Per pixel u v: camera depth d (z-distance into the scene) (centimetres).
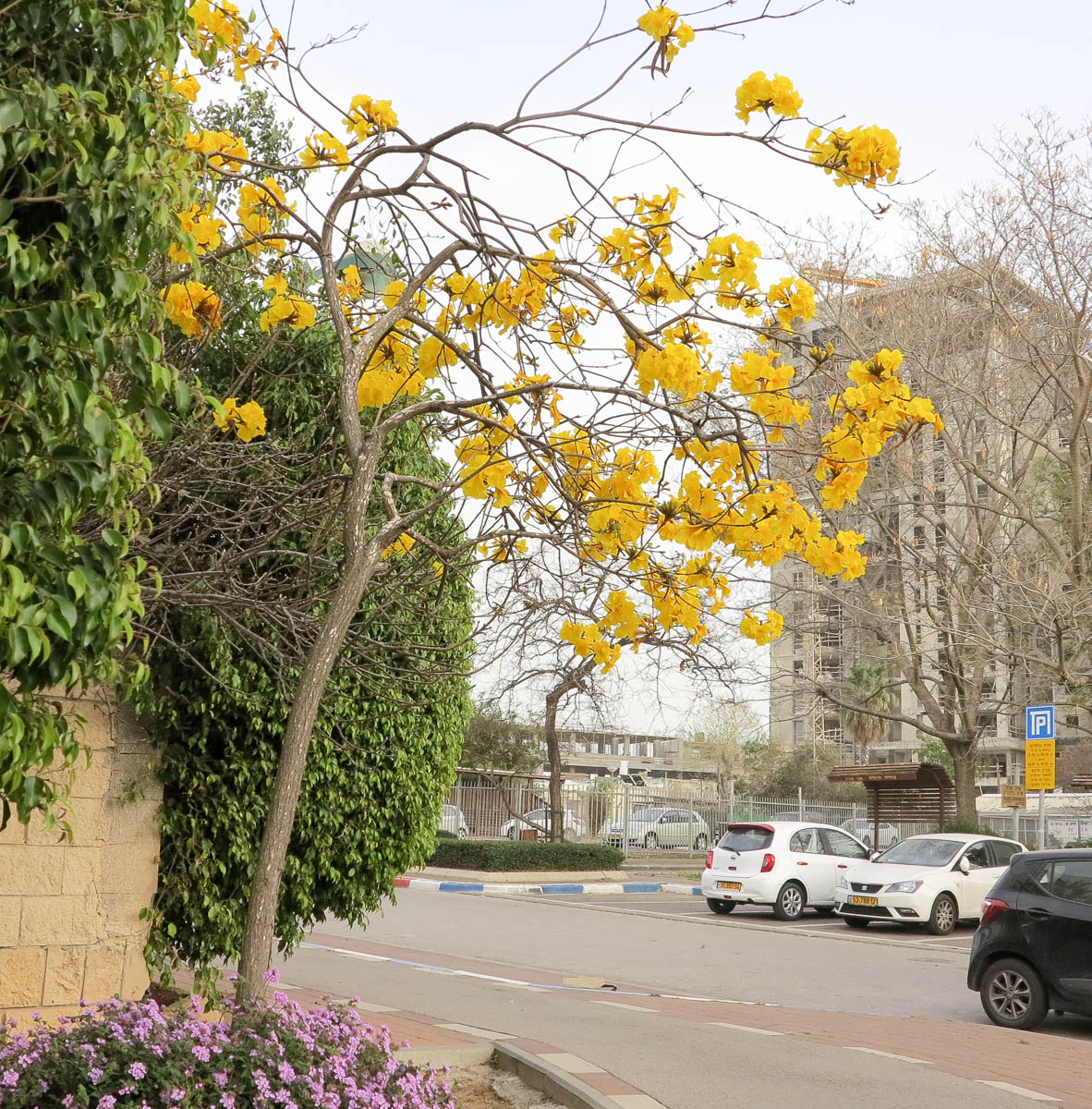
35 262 291
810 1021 1004
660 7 449
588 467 529
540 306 564
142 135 333
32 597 307
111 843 677
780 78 456
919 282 2205
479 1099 684
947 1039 929
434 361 565
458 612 773
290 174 650
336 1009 582
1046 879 1050
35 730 329
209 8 518
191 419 633
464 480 514
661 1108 632
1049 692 2433
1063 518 2250
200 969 734
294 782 468
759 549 477
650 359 459
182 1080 439
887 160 462
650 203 516
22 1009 626
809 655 2598
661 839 3406
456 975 1252
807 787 5009
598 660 518
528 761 3756
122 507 344
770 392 462
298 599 646
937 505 2127
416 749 791
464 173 550
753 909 2192
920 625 2398
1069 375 2134
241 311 703
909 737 6097
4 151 282
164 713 703
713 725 5400
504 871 2605
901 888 1808
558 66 499
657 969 1414
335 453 681
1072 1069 814
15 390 302
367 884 788
